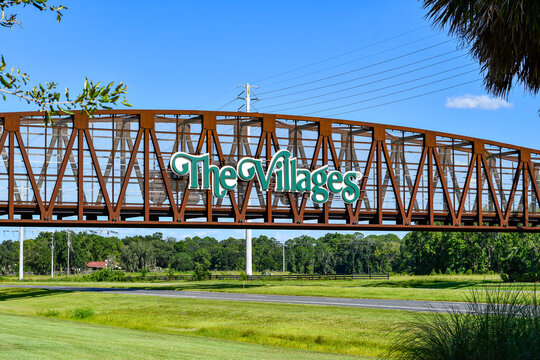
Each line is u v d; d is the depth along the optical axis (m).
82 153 48.25
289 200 53.84
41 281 107.81
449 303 42.56
